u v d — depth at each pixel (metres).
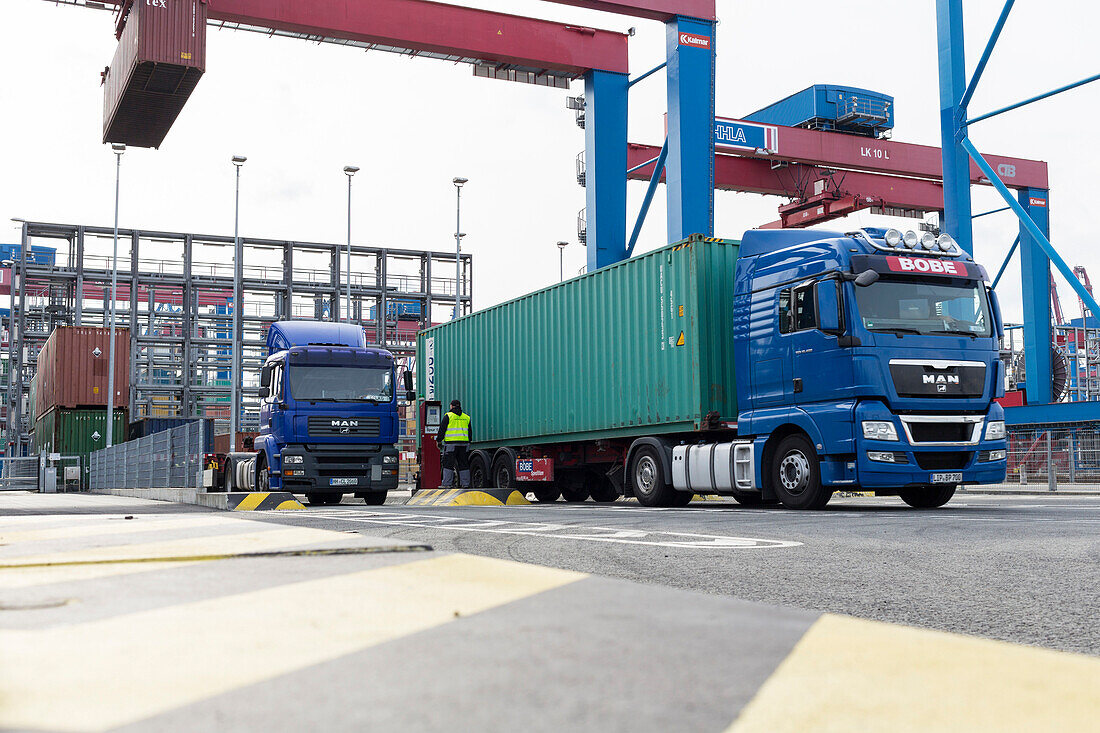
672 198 23.53
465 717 1.71
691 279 12.66
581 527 8.43
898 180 40.41
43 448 39.34
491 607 2.82
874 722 1.68
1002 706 1.79
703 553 6.09
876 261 10.62
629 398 13.95
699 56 23.72
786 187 39.28
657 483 13.31
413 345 51.97
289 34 24.83
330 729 1.64
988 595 4.36
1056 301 48.16
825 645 2.28
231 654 2.20
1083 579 4.86
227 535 5.74
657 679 1.96
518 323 17.16
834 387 10.65
